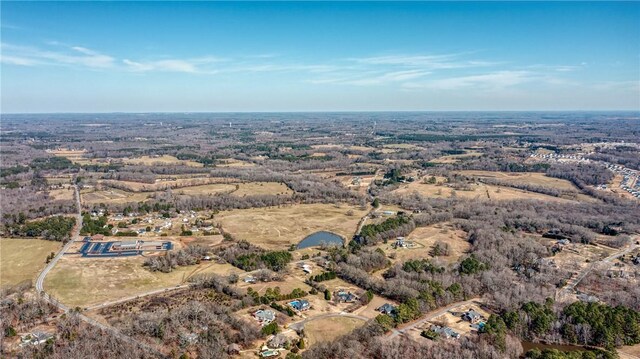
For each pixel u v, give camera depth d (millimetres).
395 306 177625
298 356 138375
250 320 164250
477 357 143125
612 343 153500
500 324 158500
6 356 138125
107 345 144250
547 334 159500
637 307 179375
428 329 161250
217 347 143500
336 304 180125
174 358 139250
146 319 158000
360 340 152250
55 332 153750
